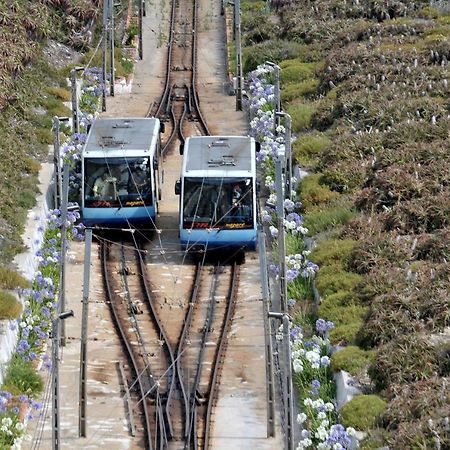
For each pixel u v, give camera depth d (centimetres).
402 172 5322
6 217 5184
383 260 4638
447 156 5459
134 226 5391
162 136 6994
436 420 3406
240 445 3753
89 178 5381
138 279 5012
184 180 5175
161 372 4175
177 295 4862
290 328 4072
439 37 7400
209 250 5147
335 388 3925
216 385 4112
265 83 7519
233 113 7538
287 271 4584
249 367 4241
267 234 5434
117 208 5353
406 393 3631
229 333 4497
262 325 4547
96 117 7175
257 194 5372
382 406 3634
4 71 6900
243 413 3947
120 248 5328
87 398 4031
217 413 3944
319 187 5597
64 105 7100
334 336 4175
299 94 7244
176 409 3919
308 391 3891
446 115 6034
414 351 3838
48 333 4381
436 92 6512
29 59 7400
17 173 5706
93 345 4406
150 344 4406
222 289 4916
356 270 4672
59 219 5259
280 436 3797
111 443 3766
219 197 5156
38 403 3912
